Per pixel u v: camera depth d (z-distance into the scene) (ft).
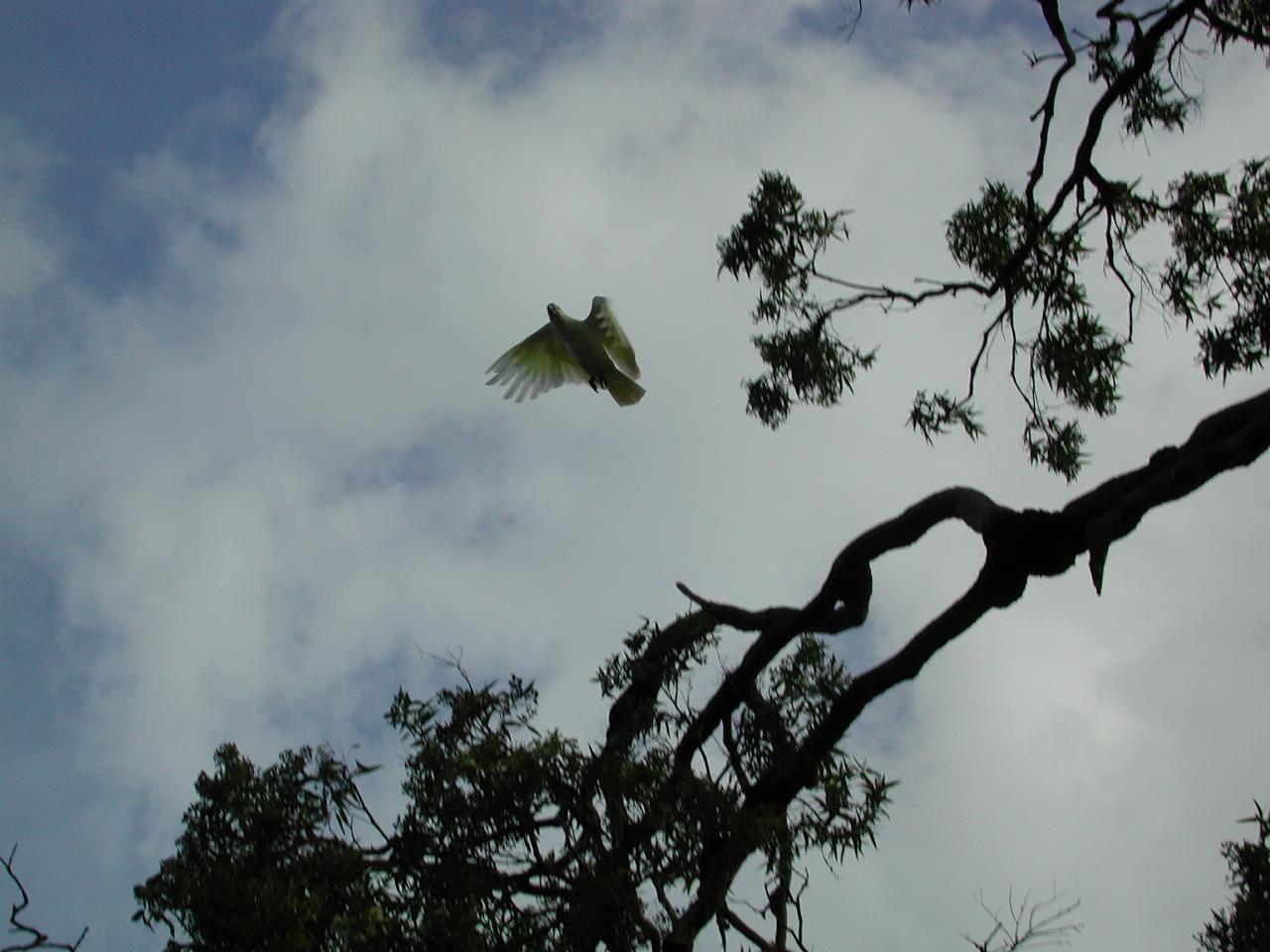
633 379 33.96
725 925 30.66
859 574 33.09
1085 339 38.70
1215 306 38.37
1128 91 39.32
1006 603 29.73
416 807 29.45
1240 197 37.50
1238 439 26.08
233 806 31.01
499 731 30.71
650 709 32.55
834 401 41.78
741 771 31.58
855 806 29.68
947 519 31.96
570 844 29.45
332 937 28.48
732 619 33.35
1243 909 27.43
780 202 39.96
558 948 27.63
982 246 41.42
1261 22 37.76
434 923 27.50
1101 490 28.35
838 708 31.12
